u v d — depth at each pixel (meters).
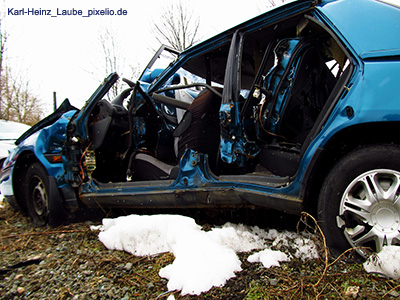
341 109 1.91
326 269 1.79
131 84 3.54
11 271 2.39
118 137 3.62
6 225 3.87
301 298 1.63
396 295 1.55
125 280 2.05
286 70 2.46
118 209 3.65
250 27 2.62
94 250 2.63
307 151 2.04
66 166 3.53
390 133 1.93
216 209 2.73
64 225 3.56
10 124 8.95
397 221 1.74
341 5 2.17
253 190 2.33
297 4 2.33
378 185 1.81
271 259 2.02
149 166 3.34
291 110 2.59
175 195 2.77
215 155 2.84
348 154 1.96
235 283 1.84
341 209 1.92
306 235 2.28
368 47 1.89
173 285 1.86
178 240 2.29
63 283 2.12
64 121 3.63
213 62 3.49
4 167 4.27
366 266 1.77
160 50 4.21
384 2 2.07
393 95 1.73
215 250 2.10
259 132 2.68
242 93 4.05
